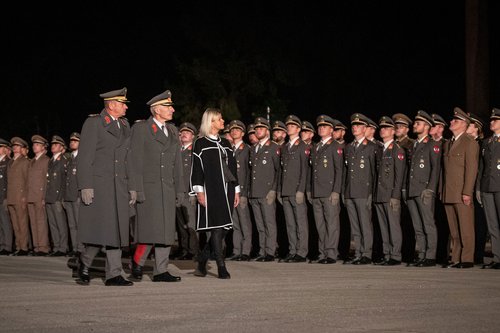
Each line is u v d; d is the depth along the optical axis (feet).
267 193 42.80
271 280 31.53
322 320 21.91
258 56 89.76
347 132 88.02
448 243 40.16
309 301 25.44
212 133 32.96
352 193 40.01
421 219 38.60
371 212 41.06
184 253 44.52
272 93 90.58
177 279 31.42
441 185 37.93
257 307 24.25
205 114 32.99
